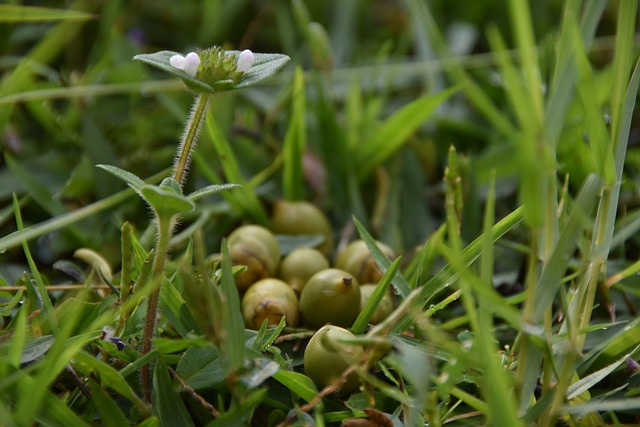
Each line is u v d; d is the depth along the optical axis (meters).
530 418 0.54
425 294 0.58
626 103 0.56
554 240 0.55
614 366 0.56
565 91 0.55
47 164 0.72
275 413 0.56
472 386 0.58
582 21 0.58
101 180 0.69
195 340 0.54
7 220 0.68
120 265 0.66
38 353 0.55
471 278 0.52
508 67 0.54
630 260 0.66
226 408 0.57
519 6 0.54
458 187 0.59
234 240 0.62
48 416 0.53
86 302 0.58
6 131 0.72
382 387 0.55
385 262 0.60
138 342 0.57
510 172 0.72
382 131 0.71
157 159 0.72
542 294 0.54
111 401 0.54
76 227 0.67
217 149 0.65
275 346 0.59
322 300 0.59
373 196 0.72
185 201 0.53
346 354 0.56
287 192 0.69
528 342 0.54
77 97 0.71
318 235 0.67
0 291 0.60
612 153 0.55
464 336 0.57
